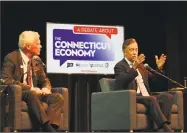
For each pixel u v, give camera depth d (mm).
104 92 5418
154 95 5469
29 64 5152
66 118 5191
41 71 5254
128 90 5098
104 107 5395
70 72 7059
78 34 7109
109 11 8711
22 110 4844
